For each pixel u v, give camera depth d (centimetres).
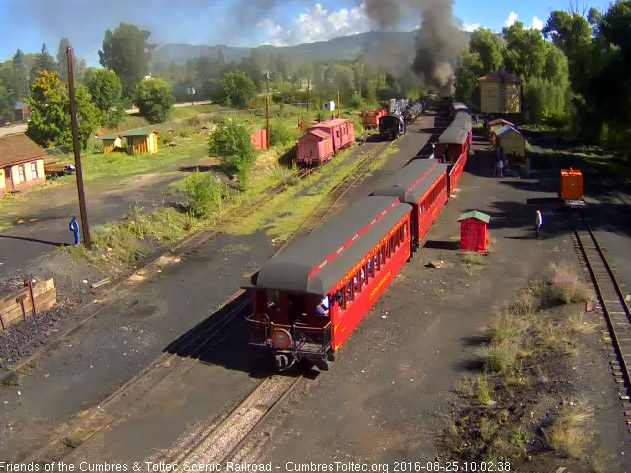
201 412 1391
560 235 2619
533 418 1249
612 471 1065
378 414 1349
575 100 5344
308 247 1598
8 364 1631
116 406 1428
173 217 2986
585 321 1705
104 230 2638
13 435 1330
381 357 1609
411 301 1969
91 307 2019
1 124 9119
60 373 1593
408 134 6078
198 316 1934
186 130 6353
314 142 4375
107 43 8944
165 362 1639
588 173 3956
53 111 4978
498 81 6788
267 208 3266
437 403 1384
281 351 1497
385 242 1970
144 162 4597
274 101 9381
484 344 1647
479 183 3762
